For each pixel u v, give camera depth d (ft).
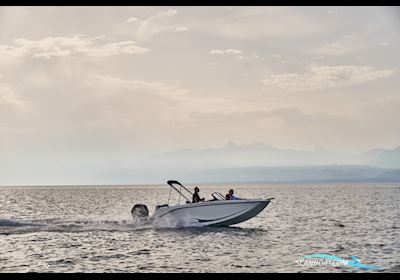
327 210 307.58
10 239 156.35
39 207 374.84
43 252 133.59
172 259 123.75
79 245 144.46
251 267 114.01
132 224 183.93
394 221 222.69
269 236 164.45
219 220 171.53
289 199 508.53
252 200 166.91
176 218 175.63
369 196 581.53
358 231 181.88
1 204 427.74
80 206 389.19
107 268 113.70
